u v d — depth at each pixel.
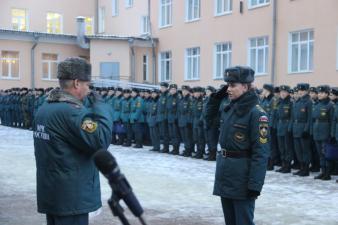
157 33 26.67
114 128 16.44
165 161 12.59
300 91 10.67
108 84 23.67
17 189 8.84
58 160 3.33
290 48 18.98
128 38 26.72
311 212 7.22
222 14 22.11
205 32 23.14
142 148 15.66
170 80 25.69
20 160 12.38
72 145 3.33
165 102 14.33
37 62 28.50
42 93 21.42
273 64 19.55
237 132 4.33
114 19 31.11
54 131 3.32
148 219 6.80
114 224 6.52
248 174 4.30
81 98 3.45
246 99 4.34
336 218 6.88
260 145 4.23
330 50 17.16
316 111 10.26
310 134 10.41
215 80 22.61
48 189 3.38
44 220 6.72
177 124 13.98
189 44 24.20
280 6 19.23
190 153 13.64
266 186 9.23
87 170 3.39
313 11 17.83
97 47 27.44
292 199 8.09
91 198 3.41
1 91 25.09
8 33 27.44
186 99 13.63
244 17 20.94
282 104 11.09
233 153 4.36
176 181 9.68
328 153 9.95
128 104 15.97
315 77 17.78
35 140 3.49
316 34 17.72
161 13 26.52
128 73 27.11
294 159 11.51
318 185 9.41
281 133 11.02
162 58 26.53
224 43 22.17
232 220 4.53
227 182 4.38
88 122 3.24
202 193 8.55
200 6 23.41
